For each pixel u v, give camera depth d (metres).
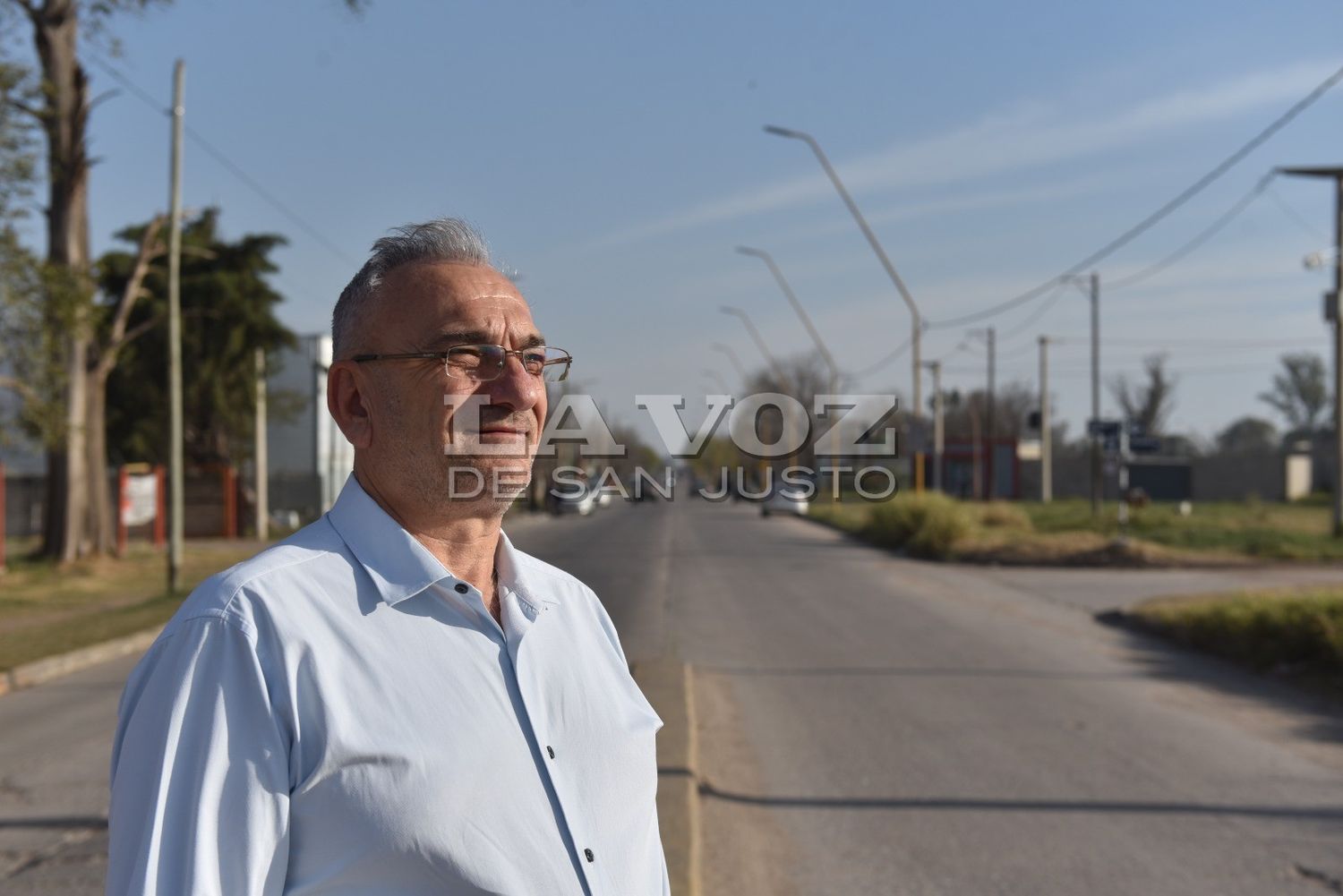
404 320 1.84
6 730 9.10
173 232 18.08
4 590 19.44
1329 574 20.75
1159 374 81.38
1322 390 93.50
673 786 6.25
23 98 16.45
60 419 18.36
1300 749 7.93
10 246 16.52
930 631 13.73
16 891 5.27
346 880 1.51
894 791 6.82
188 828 1.44
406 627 1.65
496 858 1.57
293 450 41.84
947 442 56.50
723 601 16.84
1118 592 18.11
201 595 1.58
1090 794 6.78
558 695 1.80
